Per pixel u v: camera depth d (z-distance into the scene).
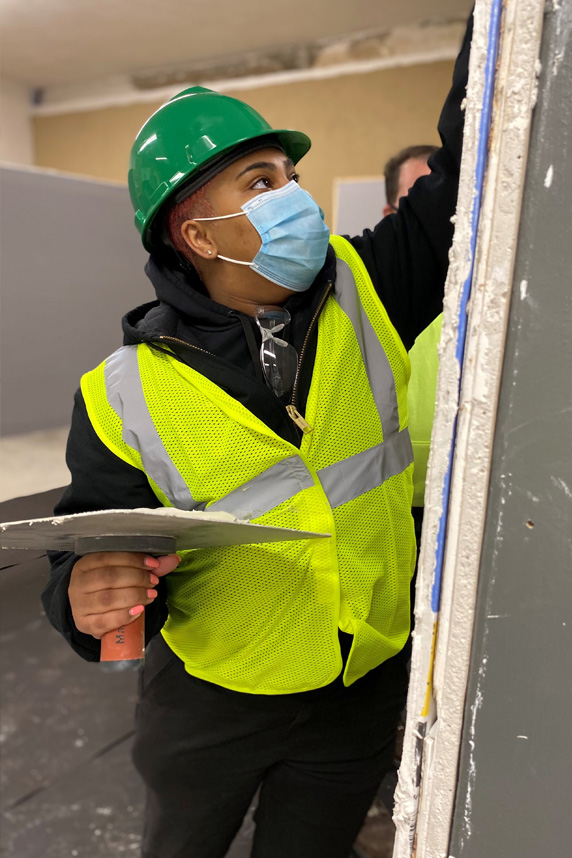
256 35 3.91
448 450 0.42
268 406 0.73
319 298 0.78
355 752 0.90
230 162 0.73
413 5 3.42
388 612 0.84
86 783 1.63
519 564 0.41
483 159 0.36
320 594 0.75
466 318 0.39
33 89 5.29
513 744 0.45
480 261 0.38
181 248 0.80
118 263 2.23
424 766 0.49
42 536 0.59
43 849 1.46
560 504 0.39
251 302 0.81
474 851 0.49
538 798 0.45
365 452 0.78
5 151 5.23
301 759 0.90
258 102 4.31
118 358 0.78
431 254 0.82
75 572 0.71
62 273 2.06
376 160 3.90
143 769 0.98
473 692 0.45
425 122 3.69
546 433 0.39
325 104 4.02
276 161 0.76
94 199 2.11
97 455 0.76
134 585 0.69
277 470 0.73
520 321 0.38
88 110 5.09
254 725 0.87
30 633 2.27
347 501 0.76
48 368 2.07
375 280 0.85
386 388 0.81
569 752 0.43
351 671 0.80
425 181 0.79
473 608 0.43
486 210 0.37
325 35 3.87
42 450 2.06
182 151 0.72
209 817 0.98
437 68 3.59
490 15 0.34
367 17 3.59
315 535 0.59
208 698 0.89
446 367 0.41
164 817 1.00
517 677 0.43
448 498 0.43
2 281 1.90
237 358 0.78
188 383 0.73
